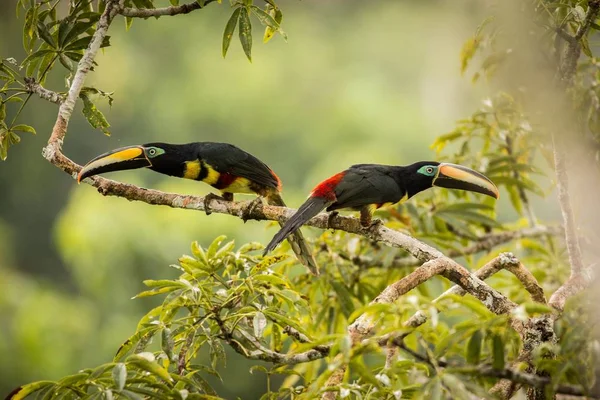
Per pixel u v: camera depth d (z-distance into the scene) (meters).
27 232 27.75
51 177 27.91
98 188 9.27
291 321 8.41
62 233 20.09
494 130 12.59
